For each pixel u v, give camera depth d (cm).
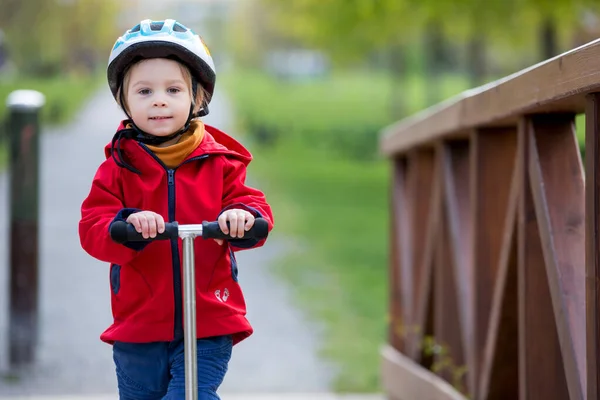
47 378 1008
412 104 6456
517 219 543
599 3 2314
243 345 1187
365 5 2869
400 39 4450
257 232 431
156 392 472
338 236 2266
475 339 627
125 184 466
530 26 2984
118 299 468
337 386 980
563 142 513
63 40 6147
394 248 946
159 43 459
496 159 627
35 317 1074
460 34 3781
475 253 628
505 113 536
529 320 521
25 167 1059
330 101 7900
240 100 7656
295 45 12419
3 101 4641
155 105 462
